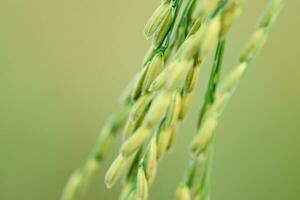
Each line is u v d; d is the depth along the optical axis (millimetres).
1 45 630
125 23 637
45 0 642
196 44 221
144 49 634
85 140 616
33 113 614
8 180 592
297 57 572
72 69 636
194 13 223
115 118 286
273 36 575
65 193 298
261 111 569
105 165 565
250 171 557
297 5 569
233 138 565
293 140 561
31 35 642
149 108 238
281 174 555
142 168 240
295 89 571
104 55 640
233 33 570
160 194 566
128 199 249
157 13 237
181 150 564
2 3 638
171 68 225
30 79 626
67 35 644
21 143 604
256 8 567
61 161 605
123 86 633
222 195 554
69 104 624
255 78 573
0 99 612
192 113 559
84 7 642
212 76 246
